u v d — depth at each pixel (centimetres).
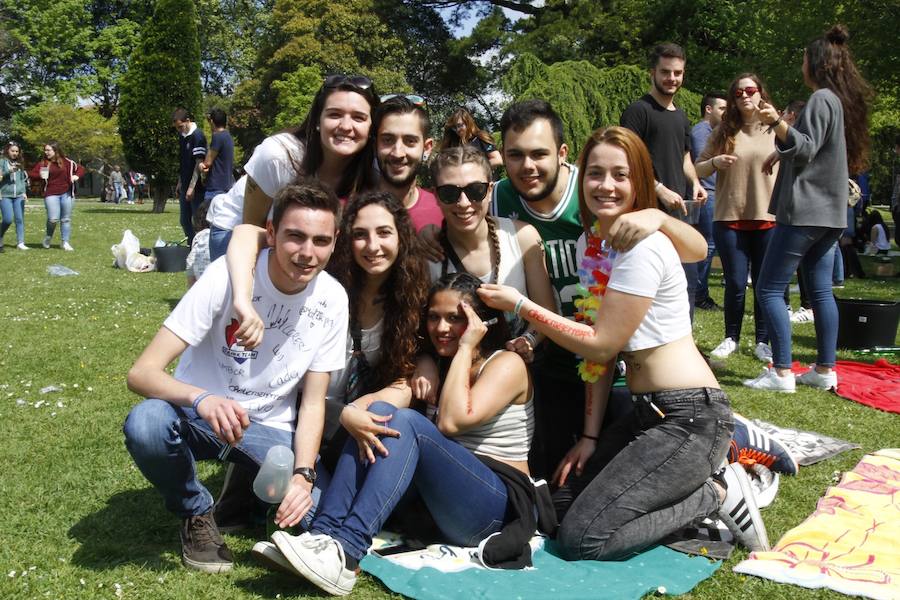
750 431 367
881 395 511
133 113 2344
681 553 295
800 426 456
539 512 304
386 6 3192
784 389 524
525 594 253
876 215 1518
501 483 292
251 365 288
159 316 760
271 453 261
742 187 606
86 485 354
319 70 3231
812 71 518
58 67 4406
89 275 1039
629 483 286
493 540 282
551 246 363
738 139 604
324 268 312
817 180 498
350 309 319
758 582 272
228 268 281
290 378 289
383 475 269
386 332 319
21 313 762
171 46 2325
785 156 490
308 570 250
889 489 353
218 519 319
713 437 290
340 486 274
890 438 436
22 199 1309
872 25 1527
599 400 331
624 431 315
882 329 667
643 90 1317
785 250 511
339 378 325
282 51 3303
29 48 4284
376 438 271
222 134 1094
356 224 305
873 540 303
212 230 488
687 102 1350
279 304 285
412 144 358
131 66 2353
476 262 337
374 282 317
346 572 258
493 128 2980
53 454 390
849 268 1147
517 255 340
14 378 530
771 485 349
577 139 1262
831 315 527
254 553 268
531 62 1340
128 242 1120
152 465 264
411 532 308
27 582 267
